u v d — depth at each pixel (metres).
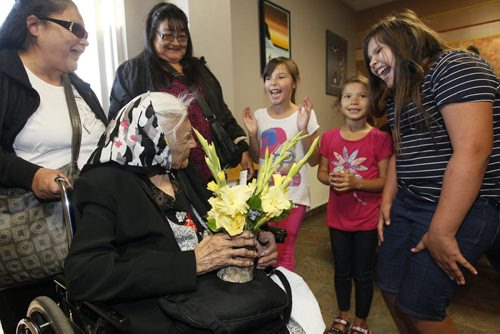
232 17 2.67
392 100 1.15
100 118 1.27
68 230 0.88
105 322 0.77
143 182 0.91
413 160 0.99
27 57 1.08
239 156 1.70
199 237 0.99
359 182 1.55
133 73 1.50
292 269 1.65
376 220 1.59
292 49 3.46
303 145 1.63
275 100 1.73
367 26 4.72
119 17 1.99
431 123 0.92
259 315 0.75
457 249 0.86
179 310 0.73
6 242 0.96
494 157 0.86
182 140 0.94
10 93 1.00
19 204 0.99
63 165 1.10
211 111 1.63
